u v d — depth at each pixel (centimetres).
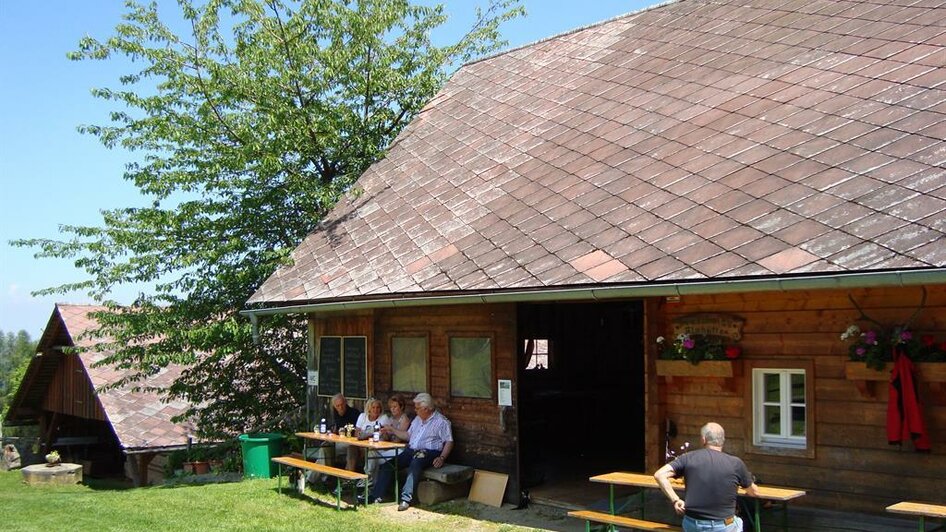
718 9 1472
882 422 782
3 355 10769
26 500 1301
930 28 1061
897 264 702
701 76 1262
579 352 1628
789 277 756
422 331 1253
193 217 1731
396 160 1625
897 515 767
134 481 2092
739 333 881
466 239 1192
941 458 743
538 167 1278
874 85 996
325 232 1502
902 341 747
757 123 1052
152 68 1730
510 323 1120
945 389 743
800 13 1295
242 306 1759
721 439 729
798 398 854
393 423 1221
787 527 773
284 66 1789
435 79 1977
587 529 854
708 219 917
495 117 1558
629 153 1159
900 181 814
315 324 1478
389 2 1928
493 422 1137
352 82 1880
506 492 1107
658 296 884
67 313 2473
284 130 1728
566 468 1298
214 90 1730
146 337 1720
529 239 1088
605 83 1434
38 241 1641
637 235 959
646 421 954
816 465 824
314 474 1309
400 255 1263
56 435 2702
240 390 1831
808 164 915
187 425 2109
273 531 1009
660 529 789
